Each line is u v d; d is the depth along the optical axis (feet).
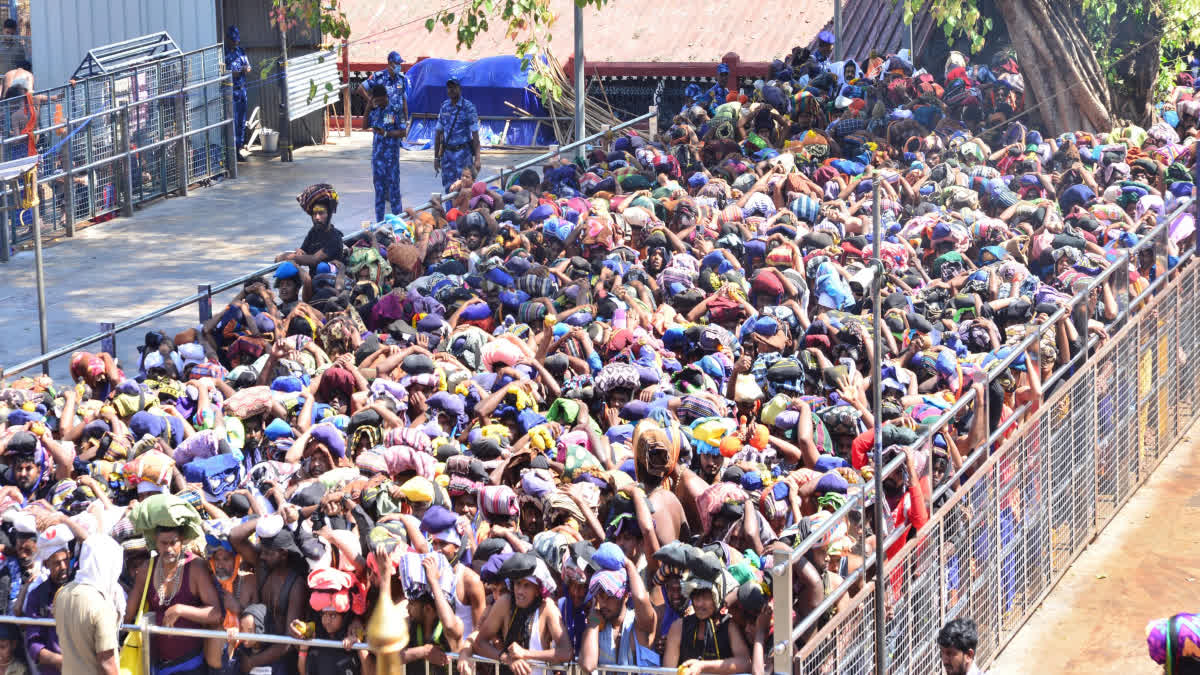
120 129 111.86
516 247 71.20
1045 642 50.44
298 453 45.37
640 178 83.97
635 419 47.98
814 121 101.55
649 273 68.28
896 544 42.29
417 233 72.59
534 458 42.47
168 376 53.93
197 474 42.19
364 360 55.83
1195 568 55.83
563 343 56.65
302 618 37.58
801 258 68.49
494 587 36.50
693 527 40.86
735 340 57.26
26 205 98.48
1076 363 57.72
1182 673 31.35
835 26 128.16
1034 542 52.54
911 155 91.45
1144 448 64.95
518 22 100.58
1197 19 111.04
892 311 56.59
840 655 37.35
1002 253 70.69
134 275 93.30
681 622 35.68
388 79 102.01
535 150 146.82
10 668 40.09
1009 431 51.42
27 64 136.05
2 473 44.83
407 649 36.70
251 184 125.39
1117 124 107.96
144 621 37.76
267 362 55.52
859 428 47.24
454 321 62.54
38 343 77.87
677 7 159.43
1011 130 93.40
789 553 33.63
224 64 127.34
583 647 35.47
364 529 37.65
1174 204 81.71
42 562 39.83
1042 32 104.63
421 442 43.91
